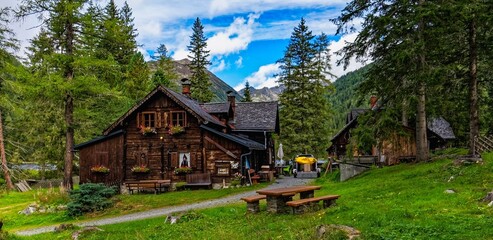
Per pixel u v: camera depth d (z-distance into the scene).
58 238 13.67
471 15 18.88
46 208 23.34
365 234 8.47
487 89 25.27
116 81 30.77
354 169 25.97
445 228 8.32
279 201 13.32
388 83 21.91
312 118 54.25
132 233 13.22
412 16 19.86
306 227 10.11
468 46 22.03
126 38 30.02
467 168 16.69
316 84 55.22
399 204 12.15
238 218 13.33
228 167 28.59
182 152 29.56
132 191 28.33
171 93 29.58
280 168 42.59
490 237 7.44
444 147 40.81
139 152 30.11
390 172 21.50
